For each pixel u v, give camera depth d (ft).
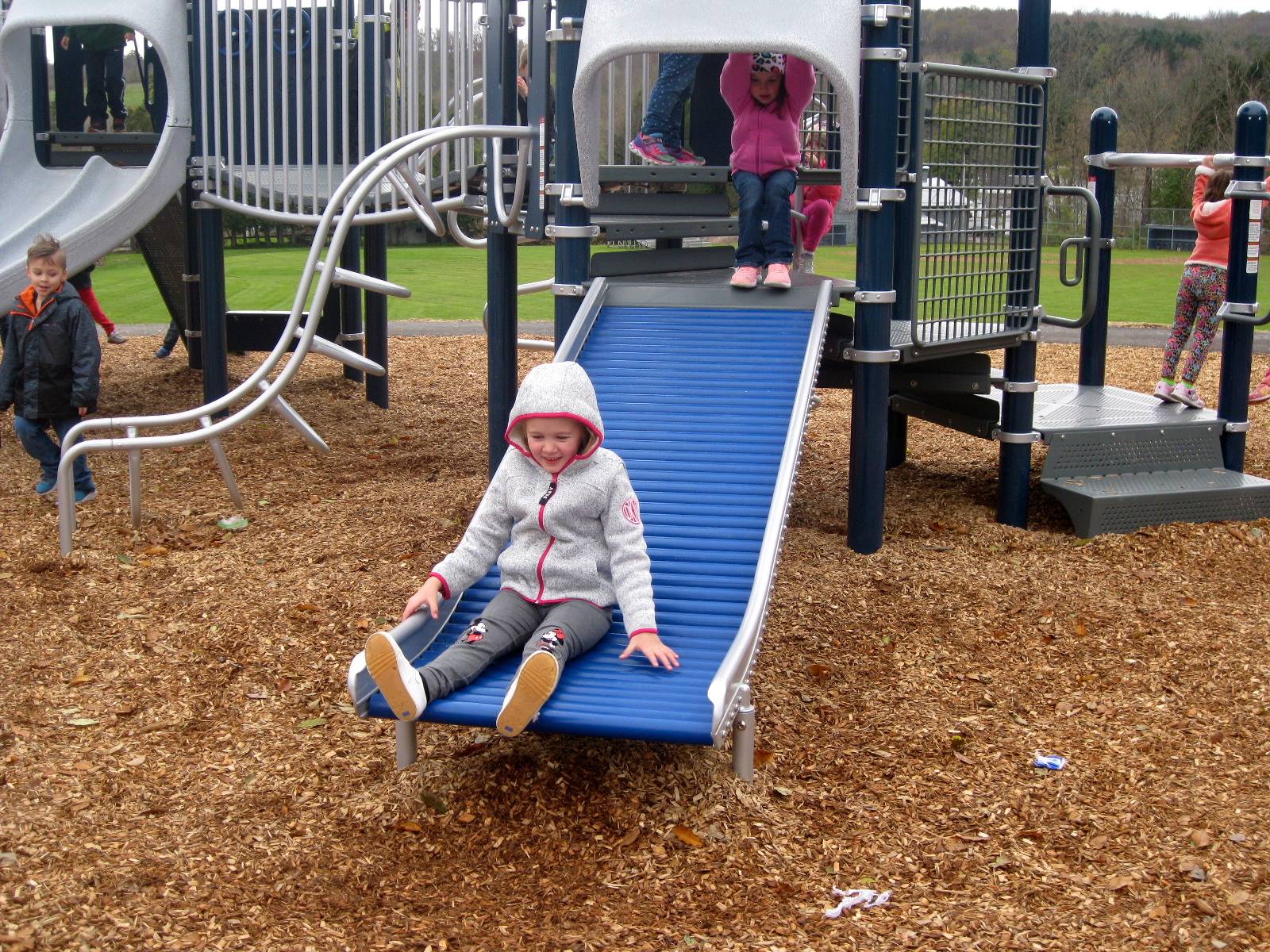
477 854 11.23
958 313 20.39
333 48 27.53
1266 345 45.03
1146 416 22.76
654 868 10.97
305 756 13.08
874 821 11.84
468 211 25.53
